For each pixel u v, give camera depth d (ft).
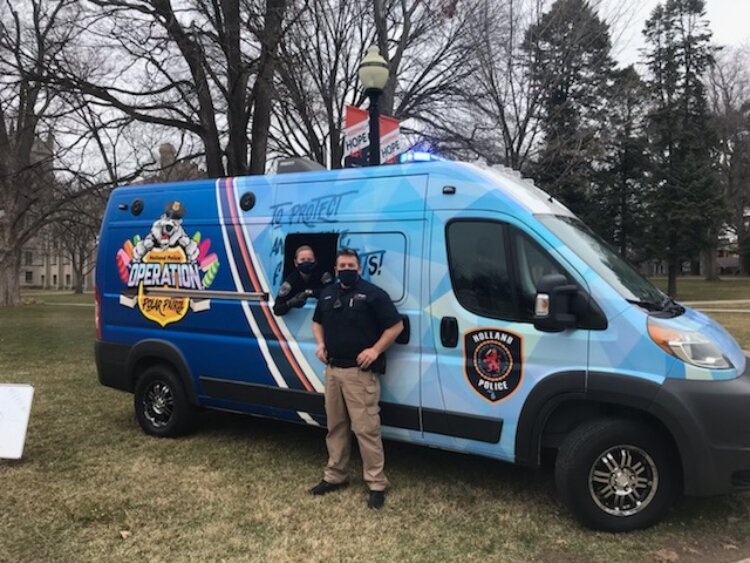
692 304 84.07
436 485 15.24
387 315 14.01
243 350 17.24
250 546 12.23
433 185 14.66
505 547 12.14
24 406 17.24
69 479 15.84
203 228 18.21
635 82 56.75
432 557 11.78
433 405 14.21
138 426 20.80
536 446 13.04
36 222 85.66
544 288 12.46
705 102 114.93
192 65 38.65
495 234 13.78
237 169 39.58
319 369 15.90
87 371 31.07
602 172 103.09
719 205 104.88
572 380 12.52
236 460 17.28
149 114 45.73
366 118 28.27
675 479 12.60
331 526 13.07
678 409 11.73
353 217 15.62
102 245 20.56
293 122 47.26
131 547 12.23
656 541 12.23
